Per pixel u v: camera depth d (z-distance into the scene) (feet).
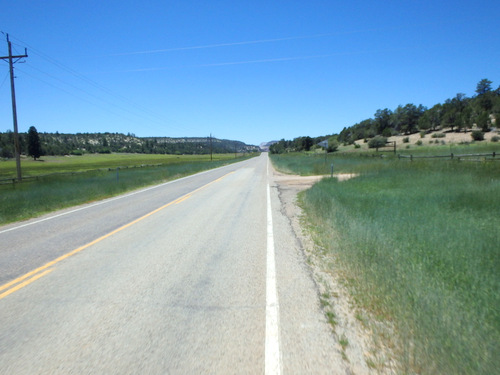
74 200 51.11
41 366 9.87
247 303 14.01
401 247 18.93
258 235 26.32
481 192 34.01
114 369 9.70
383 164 84.12
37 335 11.66
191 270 18.39
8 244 25.43
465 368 8.81
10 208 41.11
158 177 92.02
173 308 13.67
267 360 9.95
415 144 264.52
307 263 18.98
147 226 30.86
